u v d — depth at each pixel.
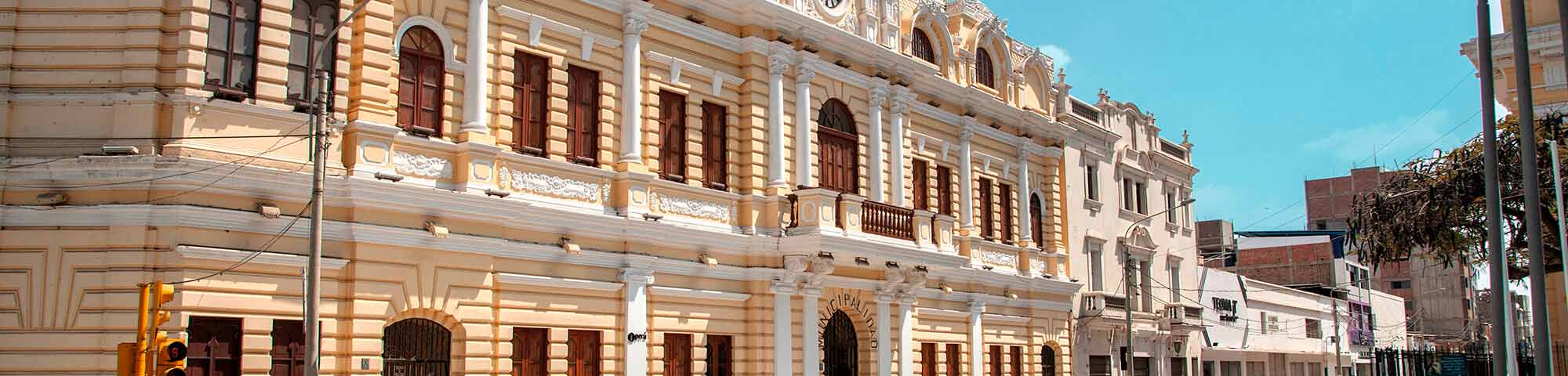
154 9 19.83
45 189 19.41
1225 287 53.44
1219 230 68.00
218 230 19.77
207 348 19.59
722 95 28.25
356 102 21.41
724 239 27.62
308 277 16.97
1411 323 90.12
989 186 37.59
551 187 24.28
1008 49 38.81
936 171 34.78
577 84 25.42
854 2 31.98
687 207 27.03
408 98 22.47
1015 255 38.28
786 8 28.94
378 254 21.42
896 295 32.03
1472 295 91.81
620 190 25.56
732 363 28.19
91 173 19.22
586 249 24.77
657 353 26.12
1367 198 28.19
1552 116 24.27
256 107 20.08
